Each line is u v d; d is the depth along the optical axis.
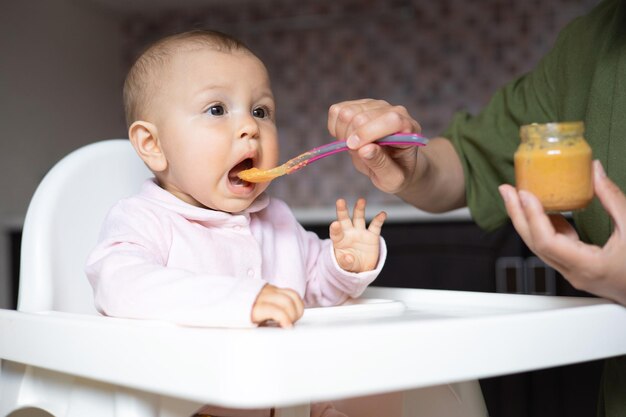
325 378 0.51
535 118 1.02
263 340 0.50
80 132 2.98
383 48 3.00
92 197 1.00
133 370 0.57
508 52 2.86
